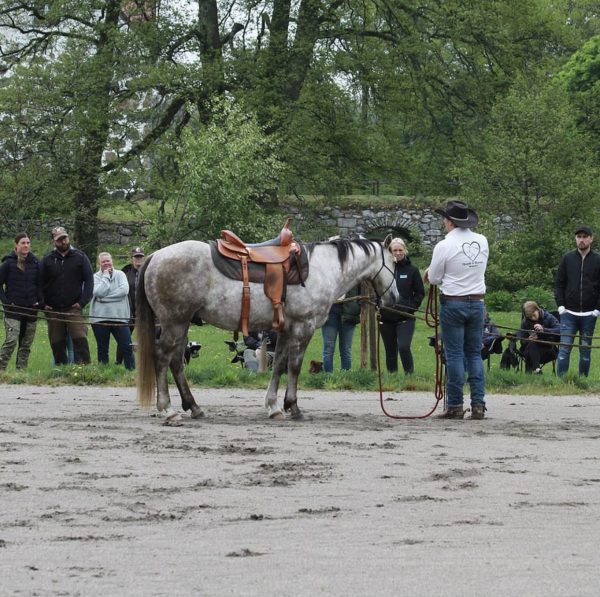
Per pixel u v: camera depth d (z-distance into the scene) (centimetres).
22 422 1255
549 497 838
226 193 3797
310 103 4338
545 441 1162
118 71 4194
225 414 1386
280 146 4219
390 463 992
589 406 1560
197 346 2308
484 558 646
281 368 1359
